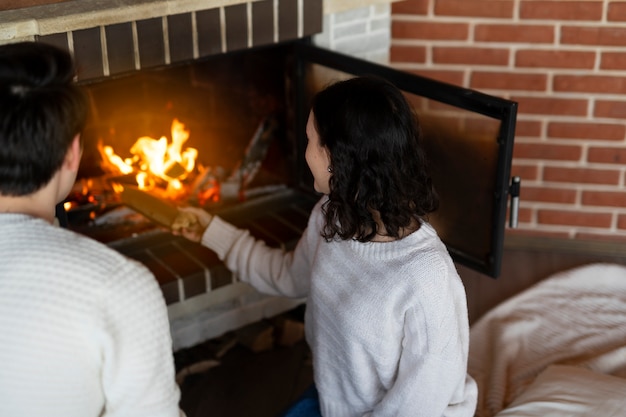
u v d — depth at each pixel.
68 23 1.81
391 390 1.45
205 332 2.43
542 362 2.41
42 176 1.02
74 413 1.03
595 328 2.58
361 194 1.33
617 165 2.89
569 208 3.00
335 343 1.51
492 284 2.86
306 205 2.61
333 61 2.28
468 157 2.11
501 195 2.07
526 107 2.85
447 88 2.05
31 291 0.99
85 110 1.06
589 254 3.04
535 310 2.67
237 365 2.42
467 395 1.51
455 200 2.21
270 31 2.20
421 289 1.35
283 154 2.66
